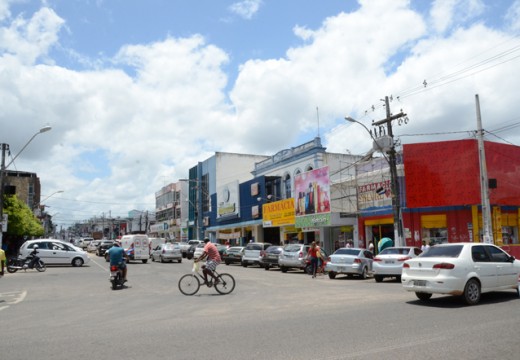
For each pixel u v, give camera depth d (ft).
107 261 126.11
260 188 146.92
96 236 464.65
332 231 116.06
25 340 26.08
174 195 265.13
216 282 49.85
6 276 78.69
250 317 32.99
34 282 67.56
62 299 47.29
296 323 29.94
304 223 116.88
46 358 21.68
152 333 27.37
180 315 34.76
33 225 164.55
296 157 131.95
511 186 88.84
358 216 104.78
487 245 40.78
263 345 23.53
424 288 38.09
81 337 26.61
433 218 89.66
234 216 166.91
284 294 48.80
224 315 34.27
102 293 52.65
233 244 176.04
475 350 21.62
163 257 125.49
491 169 86.89
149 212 376.89
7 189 98.89
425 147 88.84
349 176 112.57
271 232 151.64
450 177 86.53
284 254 87.76
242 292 51.37
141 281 67.97
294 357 20.98
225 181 197.06
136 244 123.54
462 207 87.10
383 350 21.97
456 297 42.39
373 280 68.13
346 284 61.00
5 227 97.30
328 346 23.03
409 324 28.58
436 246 41.01
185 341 24.85
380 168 100.42
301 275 80.59
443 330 26.45
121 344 24.41
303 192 119.44
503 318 30.07
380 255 64.64
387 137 79.97
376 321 29.96
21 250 102.27
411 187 88.69
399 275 62.44
